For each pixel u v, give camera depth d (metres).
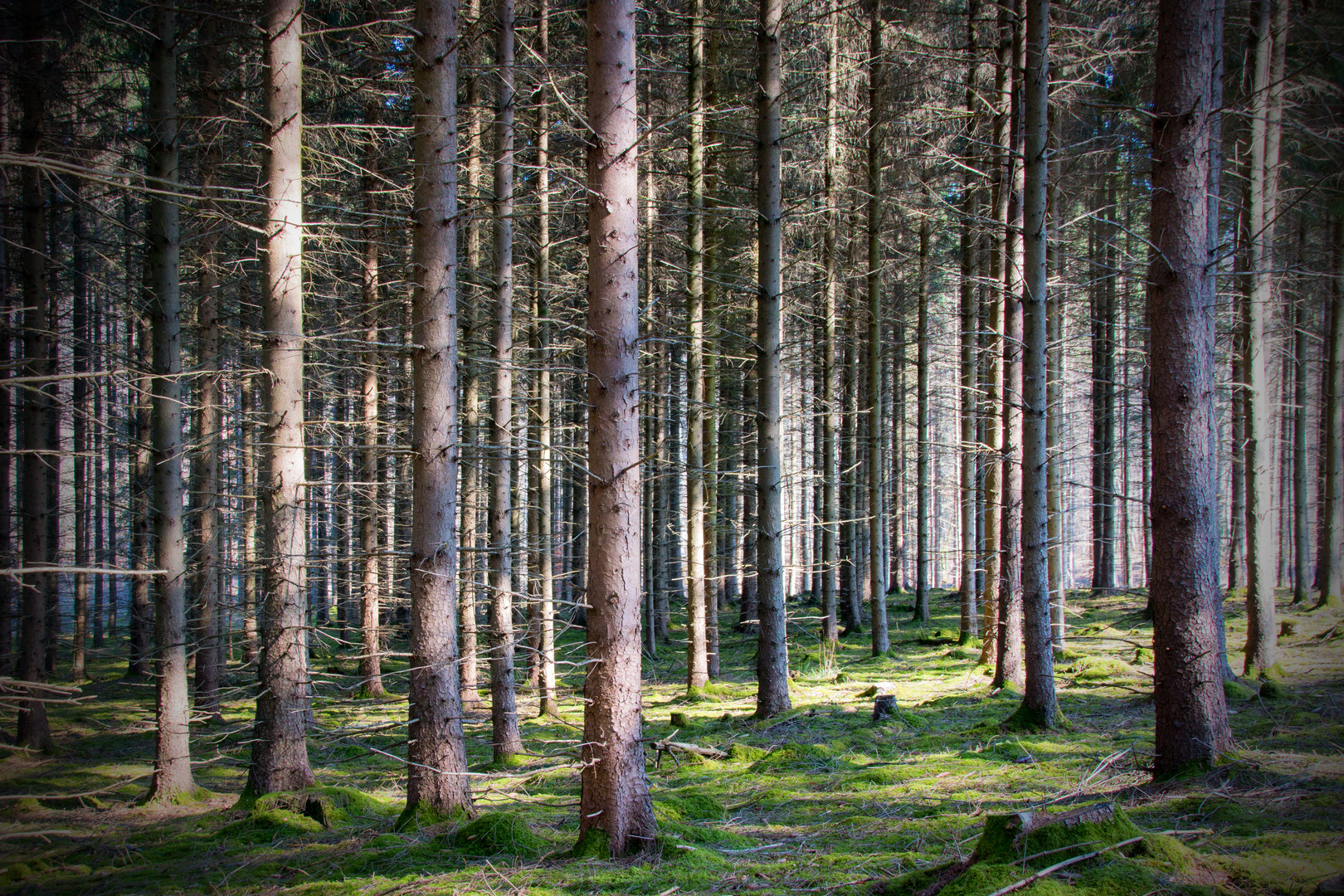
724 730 9.89
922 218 16.20
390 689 16.86
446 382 6.81
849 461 21.98
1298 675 8.96
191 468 14.80
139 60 11.17
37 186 11.29
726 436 19.72
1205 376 5.33
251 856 6.02
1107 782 5.64
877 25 14.04
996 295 12.40
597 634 5.02
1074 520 36.50
